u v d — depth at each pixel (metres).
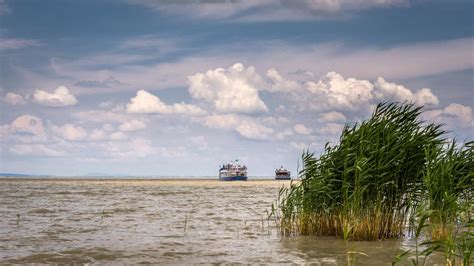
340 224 18.33
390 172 17.38
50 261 14.46
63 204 35.41
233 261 14.45
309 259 14.56
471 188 16.53
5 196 44.72
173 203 37.34
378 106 17.89
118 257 15.10
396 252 15.25
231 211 30.30
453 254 10.77
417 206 17.34
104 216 27.00
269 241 17.95
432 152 16.39
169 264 14.11
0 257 14.94
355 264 13.72
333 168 18.02
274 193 54.47
